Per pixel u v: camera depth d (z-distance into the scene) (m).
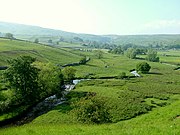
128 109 63.19
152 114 41.72
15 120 58.78
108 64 188.75
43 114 61.25
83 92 85.69
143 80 121.44
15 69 69.31
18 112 62.25
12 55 164.12
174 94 88.06
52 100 75.81
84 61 185.75
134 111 61.81
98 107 55.59
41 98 76.88
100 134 27.50
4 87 77.94
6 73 69.81
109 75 135.88
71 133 29.67
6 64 139.38
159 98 79.94
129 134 25.94
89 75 133.25
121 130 28.64
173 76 139.62
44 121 55.56
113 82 110.75
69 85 101.75
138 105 67.38
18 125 54.16
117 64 190.25
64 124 51.06
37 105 70.81
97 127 34.66
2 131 42.81
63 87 97.00
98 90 89.00
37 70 76.44
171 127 26.83
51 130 33.38
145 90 92.81
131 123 39.31
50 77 83.12
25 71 69.88
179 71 164.75
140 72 151.25
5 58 152.12
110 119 54.97
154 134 24.92
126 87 98.38
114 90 89.69
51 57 187.62
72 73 111.25
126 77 132.25
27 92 69.75
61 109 63.66
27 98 69.56
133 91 90.25
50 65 96.31
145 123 35.66
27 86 69.69
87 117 53.72
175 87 102.38
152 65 190.88
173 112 37.41
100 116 53.69
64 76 107.56
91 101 56.84
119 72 148.62
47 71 83.44
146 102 73.56
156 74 148.12
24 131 34.75
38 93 73.06
